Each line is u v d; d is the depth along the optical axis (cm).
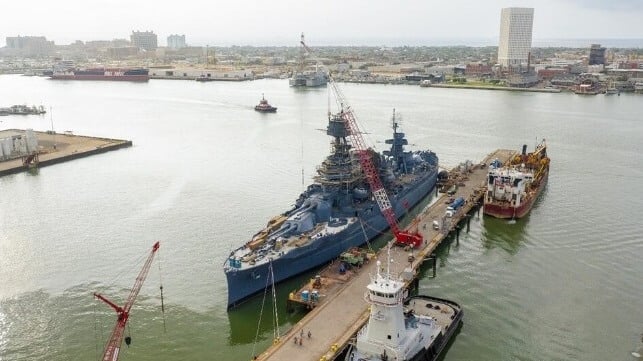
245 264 8300
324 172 10844
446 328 7269
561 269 9562
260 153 19350
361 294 8175
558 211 12756
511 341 7319
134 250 10481
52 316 7988
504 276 9312
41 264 9856
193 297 8588
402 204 12262
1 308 8219
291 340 6888
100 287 8938
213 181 15562
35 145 19125
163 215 12544
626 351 7081
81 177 16238
